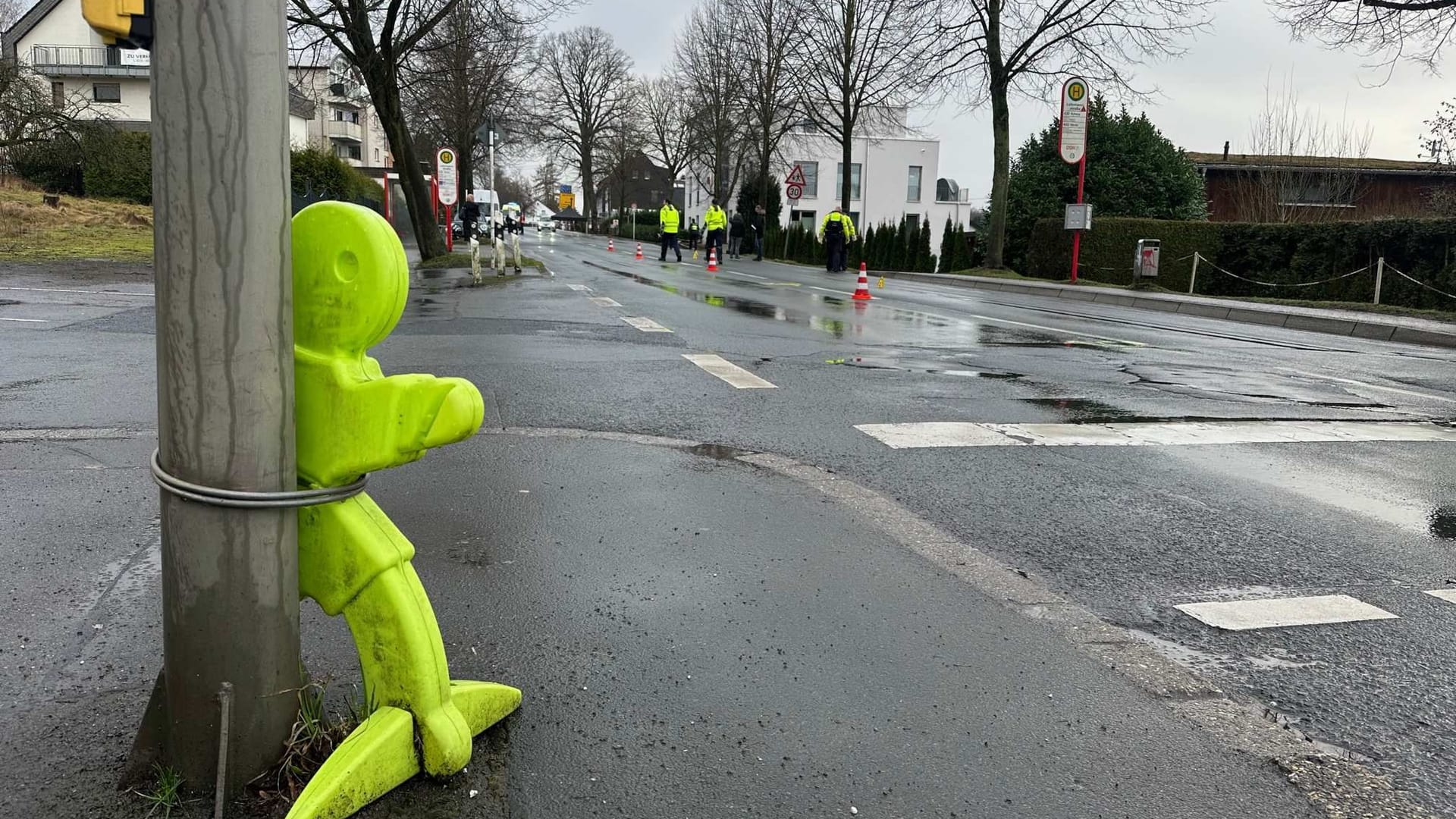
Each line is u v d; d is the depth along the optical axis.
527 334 10.77
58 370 7.82
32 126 33.34
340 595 2.18
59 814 2.11
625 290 17.50
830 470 5.31
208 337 1.91
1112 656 3.13
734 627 3.25
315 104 26.62
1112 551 4.16
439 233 24.59
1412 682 3.02
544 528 4.21
